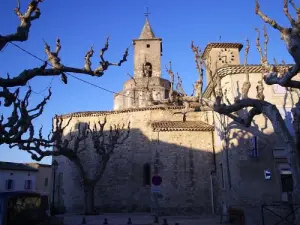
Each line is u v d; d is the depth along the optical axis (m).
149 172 27.62
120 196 27.70
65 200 29.80
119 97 40.25
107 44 12.75
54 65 11.23
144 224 17.47
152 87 38.19
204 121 27.48
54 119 32.59
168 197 23.25
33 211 11.13
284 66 19.45
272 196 18.67
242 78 20.95
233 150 19.83
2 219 9.94
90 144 30.25
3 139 14.12
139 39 42.00
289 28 11.60
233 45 26.72
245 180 19.02
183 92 20.06
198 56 17.34
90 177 29.20
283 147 19.52
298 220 12.04
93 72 12.30
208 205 23.12
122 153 28.84
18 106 14.99
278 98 20.59
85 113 31.03
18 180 44.22
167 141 24.62
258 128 19.88
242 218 15.25
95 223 18.59
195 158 24.25
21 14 10.23
